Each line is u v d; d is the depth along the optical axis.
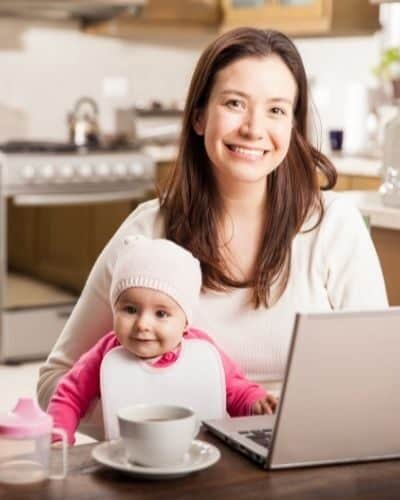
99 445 1.71
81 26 6.82
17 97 6.67
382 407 1.71
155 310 1.97
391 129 3.11
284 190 2.24
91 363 2.07
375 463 1.72
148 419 1.69
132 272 1.97
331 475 1.65
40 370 2.31
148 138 6.91
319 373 1.63
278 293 2.24
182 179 2.25
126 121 6.69
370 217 3.02
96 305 2.26
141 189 6.16
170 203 2.27
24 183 5.79
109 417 1.98
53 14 6.62
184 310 2.00
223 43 2.15
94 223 6.06
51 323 5.99
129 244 2.02
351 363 1.65
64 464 1.61
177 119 7.11
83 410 2.06
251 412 2.03
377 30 6.29
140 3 6.35
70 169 5.92
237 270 2.24
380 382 1.69
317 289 2.26
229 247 2.24
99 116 6.91
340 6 6.14
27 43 6.66
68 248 6.00
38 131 6.75
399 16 6.92
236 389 2.09
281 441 1.65
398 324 1.66
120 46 6.98
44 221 5.91
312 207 2.29
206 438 1.83
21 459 1.59
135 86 7.06
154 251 1.98
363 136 6.04
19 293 5.88
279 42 2.16
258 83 2.11
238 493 1.55
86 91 6.89
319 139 2.40
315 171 2.29
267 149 2.13
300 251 2.27
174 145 6.78
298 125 2.27
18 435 1.58
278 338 2.23
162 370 2.02
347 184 5.40
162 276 1.96
